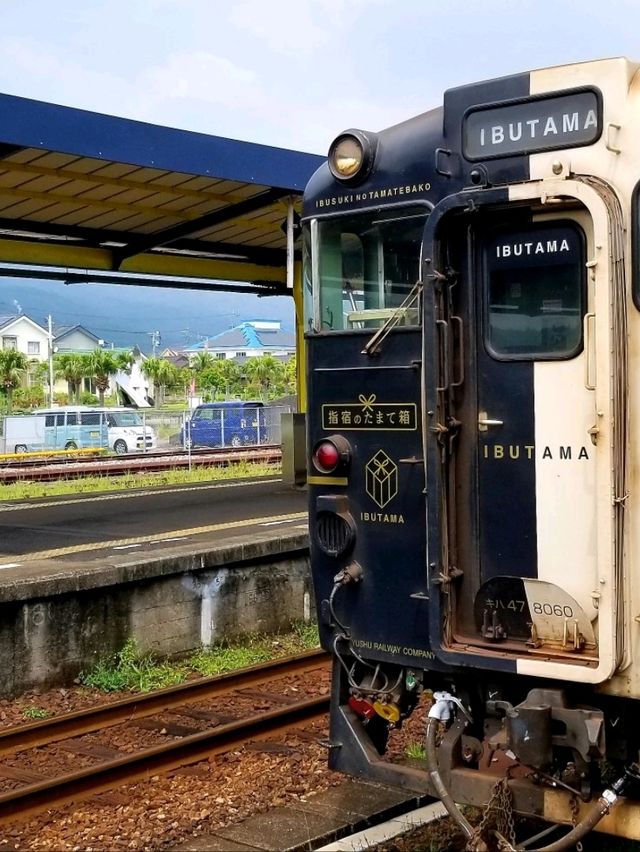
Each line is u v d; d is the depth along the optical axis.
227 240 17.22
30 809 5.96
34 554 10.59
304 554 11.01
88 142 11.66
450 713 5.12
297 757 6.78
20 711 8.02
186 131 12.54
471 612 5.00
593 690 4.59
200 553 9.73
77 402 66.75
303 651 9.87
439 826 5.61
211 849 5.31
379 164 5.41
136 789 6.29
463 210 4.88
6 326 94.12
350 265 5.54
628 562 4.51
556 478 4.73
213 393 72.62
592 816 4.52
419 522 5.21
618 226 4.47
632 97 4.58
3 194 13.38
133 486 19.53
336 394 5.55
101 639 8.96
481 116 4.96
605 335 4.43
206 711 7.96
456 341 5.02
